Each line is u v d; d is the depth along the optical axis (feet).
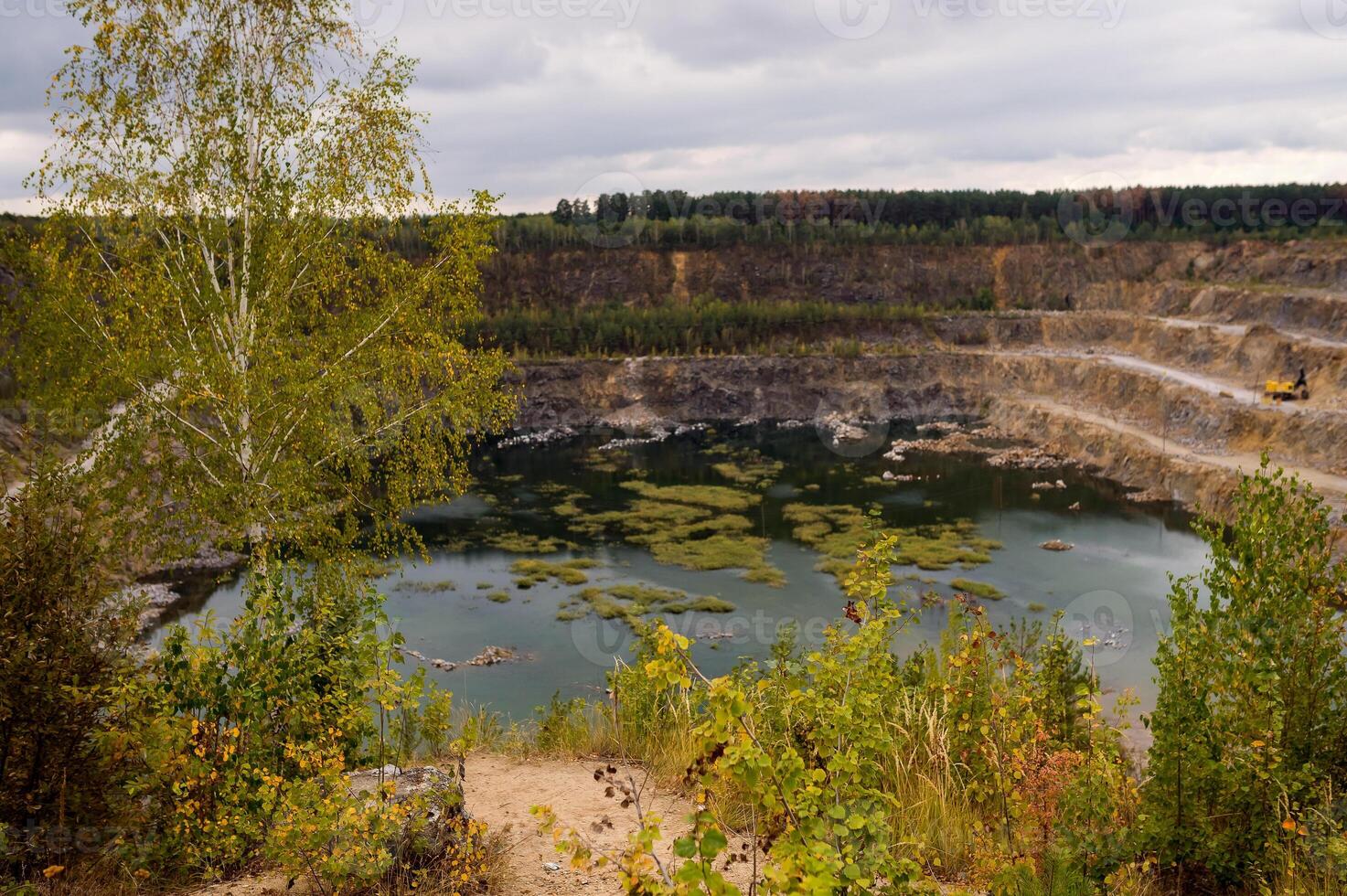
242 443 49.67
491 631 108.58
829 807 14.30
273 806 21.91
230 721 24.61
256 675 24.75
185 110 53.88
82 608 23.45
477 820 23.88
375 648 24.02
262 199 54.19
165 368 49.37
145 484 48.21
